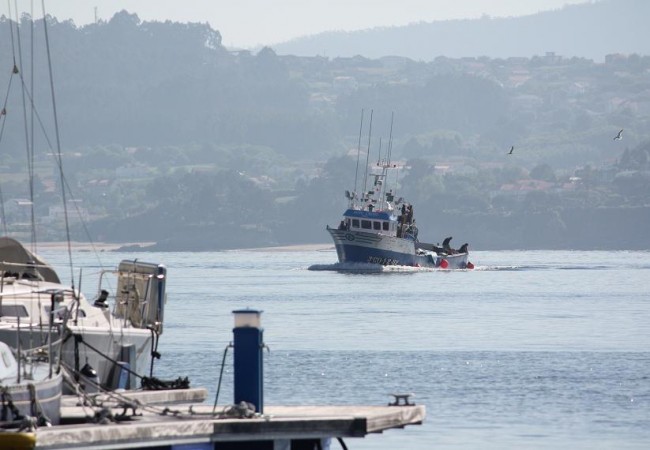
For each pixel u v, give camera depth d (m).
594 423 153.25
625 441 142.62
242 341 107.94
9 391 94.56
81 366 127.44
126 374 131.00
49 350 103.88
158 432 97.75
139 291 151.25
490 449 137.75
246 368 107.94
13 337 121.19
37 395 96.69
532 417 156.62
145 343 141.25
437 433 146.00
